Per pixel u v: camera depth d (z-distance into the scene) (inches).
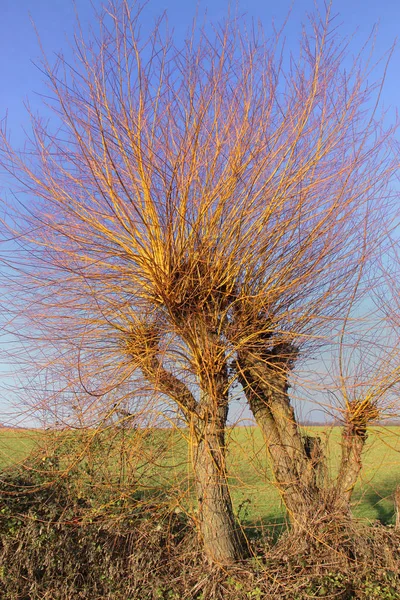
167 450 223.8
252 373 222.1
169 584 210.8
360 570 195.8
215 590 199.3
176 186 201.8
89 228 219.3
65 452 231.8
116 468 227.0
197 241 211.3
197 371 214.1
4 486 233.1
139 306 221.6
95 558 223.6
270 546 220.1
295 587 187.9
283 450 220.2
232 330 217.9
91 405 211.8
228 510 215.0
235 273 215.8
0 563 223.3
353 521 206.4
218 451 210.5
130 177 206.8
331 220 213.9
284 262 221.3
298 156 211.9
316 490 216.4
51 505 227.6
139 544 221.9
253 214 213.3
